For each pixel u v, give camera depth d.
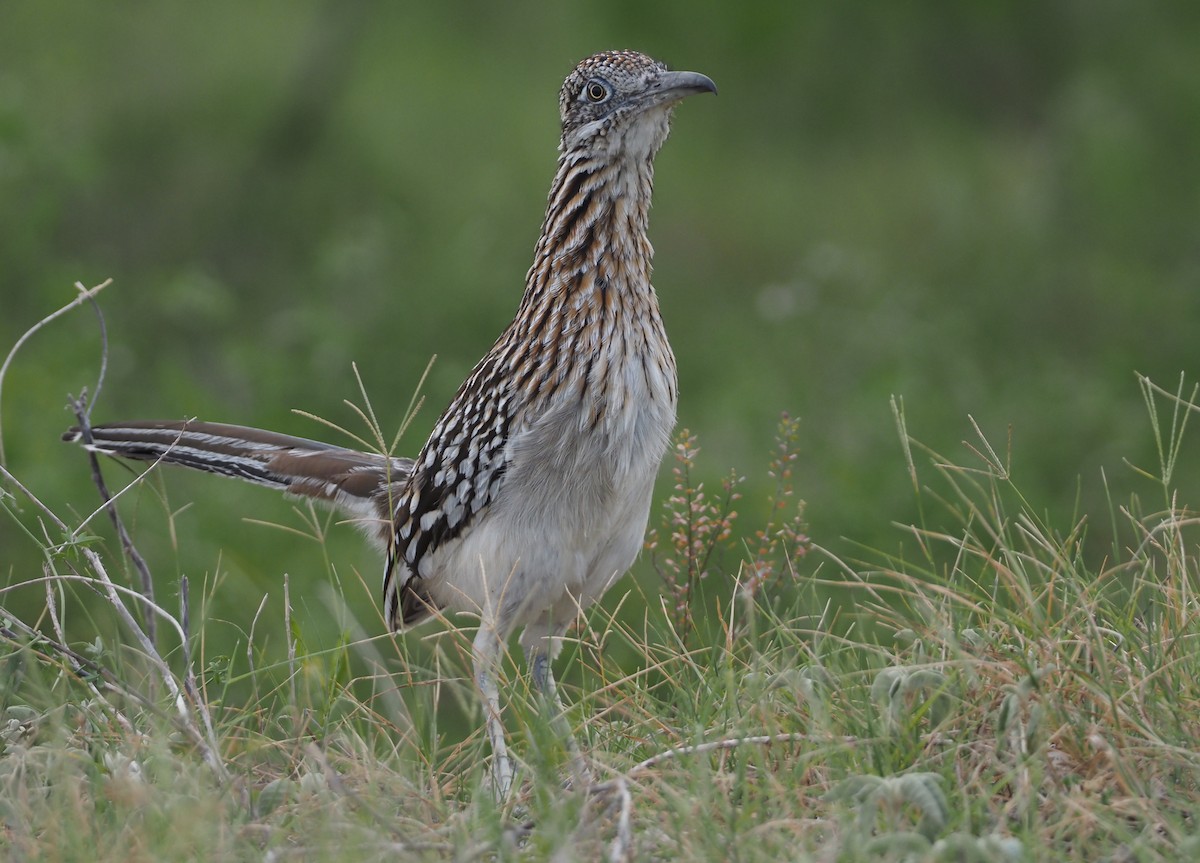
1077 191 26.84
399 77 31.84
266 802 8.91
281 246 29.23
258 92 31.00
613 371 11.17
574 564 11.56
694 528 12.04
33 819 8.72
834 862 7.77
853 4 27.89
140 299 25.73
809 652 10.34
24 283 22.84
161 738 9.12
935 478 18.98
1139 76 26.17
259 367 22.50
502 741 10.02
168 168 29.92
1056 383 22.86
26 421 18.44
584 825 8.33
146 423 14.03
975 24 27.77
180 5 32.53
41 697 10.15
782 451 13.35
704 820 8.15
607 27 28.48
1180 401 10.81
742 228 29.94
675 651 10.89
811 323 25.75
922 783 8.10
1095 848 8.05
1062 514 19.33
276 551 19.09
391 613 12.84
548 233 11.52
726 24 27.86
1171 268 26.45
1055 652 9.20
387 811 8.94
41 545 10.95
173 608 16.09
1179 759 8.49
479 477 11.44
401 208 29.39
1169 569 9.96
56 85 29.09
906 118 29.14
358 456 13.53
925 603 10.04
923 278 28.19
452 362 24.23
